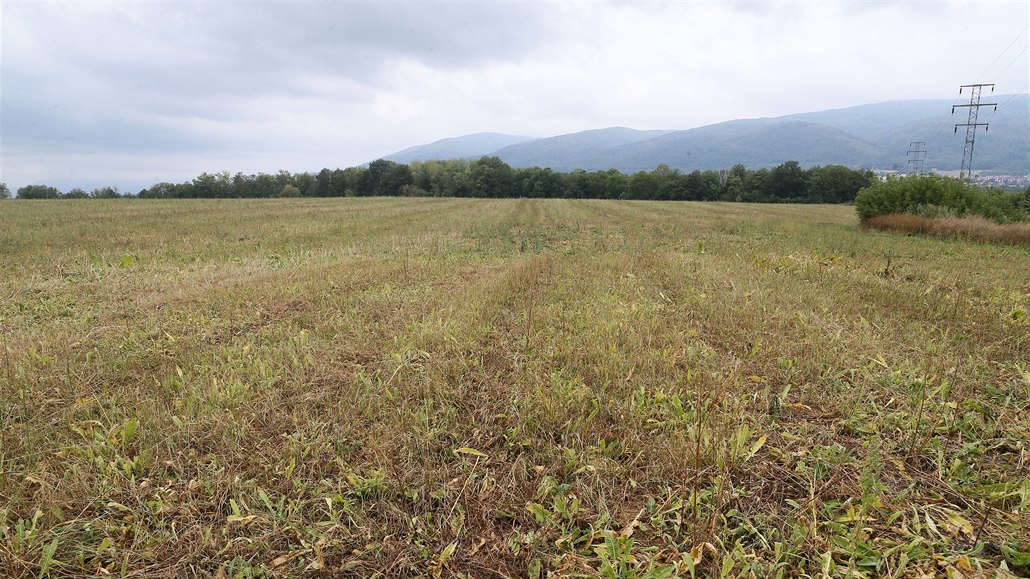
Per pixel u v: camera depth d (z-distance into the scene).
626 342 5.06
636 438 3.32
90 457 3.13
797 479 2.99
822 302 6.56
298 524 2.63
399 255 12.18
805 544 2.46
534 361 4.60
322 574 2.40
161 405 3.75
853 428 3.54
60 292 7.88
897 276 9.08
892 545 2.47
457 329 5.33
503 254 12.50
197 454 3.27
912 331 5.44
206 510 2.79
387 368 4.44
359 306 6.78
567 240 15.95
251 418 3.64
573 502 2.72
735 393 4.00
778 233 18.39
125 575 2.36
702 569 2.39
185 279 8.84
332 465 3.15
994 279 9.23
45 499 2.76
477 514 2.73
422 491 2.88
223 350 4.93
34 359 4.71
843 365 4.55
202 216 24.41
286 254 12.51
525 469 3.08
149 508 2.75
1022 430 3.39
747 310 6.09
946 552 2.42
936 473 3.02
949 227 17.53
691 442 3.21
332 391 4.13
